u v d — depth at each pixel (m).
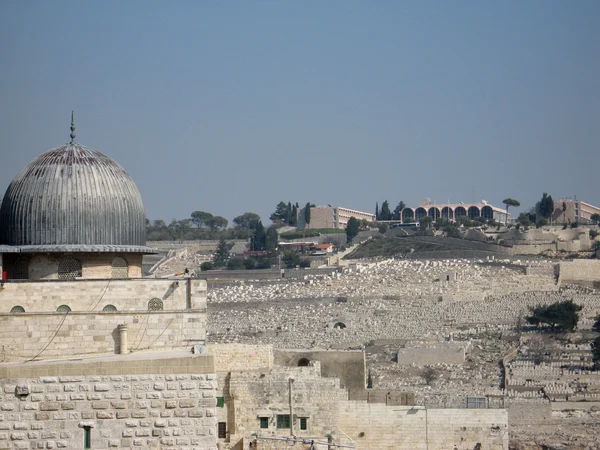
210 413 145.88
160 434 145.25
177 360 146.62
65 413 145.00
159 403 145.62
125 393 145.62
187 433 145.50
